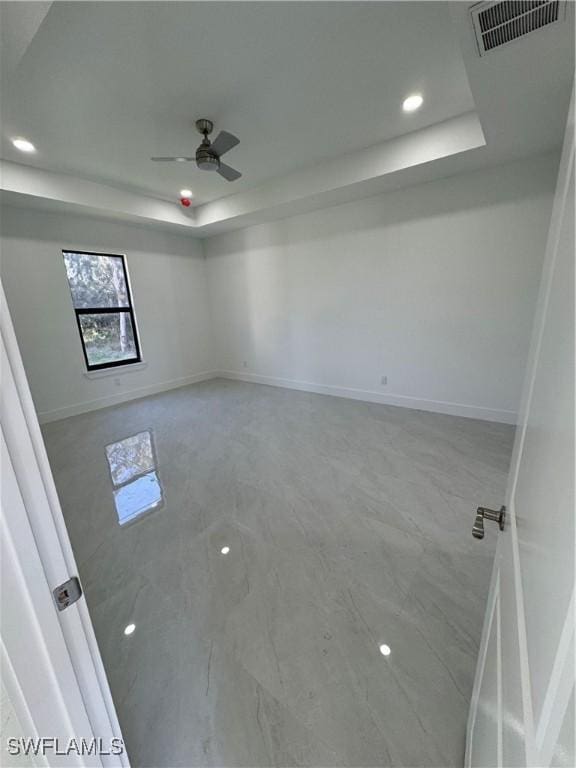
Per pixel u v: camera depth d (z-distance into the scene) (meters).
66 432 3.67
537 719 0.34
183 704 1.12
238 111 2.47
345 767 0.96
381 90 2.28
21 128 2.57
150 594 1.56
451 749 0.98
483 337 3.38
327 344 4.59
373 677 1.18
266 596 1.53
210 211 4.58
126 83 2.13
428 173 3.11
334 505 2.18
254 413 4.10
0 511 0.44
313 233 4.33
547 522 0.40
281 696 1.13
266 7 1.63
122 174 3.50
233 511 2.17
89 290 4.43
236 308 5.56
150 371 5.18
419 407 3.95
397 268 3.75
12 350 0.44
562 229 0.52
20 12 1.50
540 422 0.53
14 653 0.47
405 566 1.66
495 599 0.77
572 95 0.51
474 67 1.73
